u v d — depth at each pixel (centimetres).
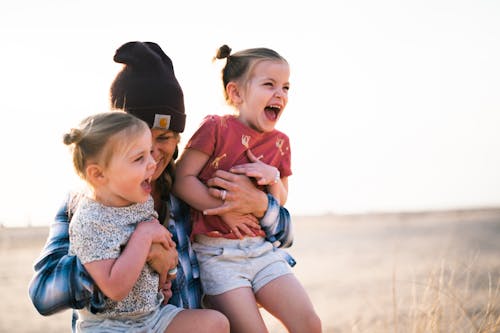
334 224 4419
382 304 869
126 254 267
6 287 1330
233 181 336
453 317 454
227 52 374
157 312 286
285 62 362
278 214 350
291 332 327
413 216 5631
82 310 280
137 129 272
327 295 1027
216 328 281
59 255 280
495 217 3997
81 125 273
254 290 341
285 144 379
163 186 328
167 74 317
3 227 4256
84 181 276
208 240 343
